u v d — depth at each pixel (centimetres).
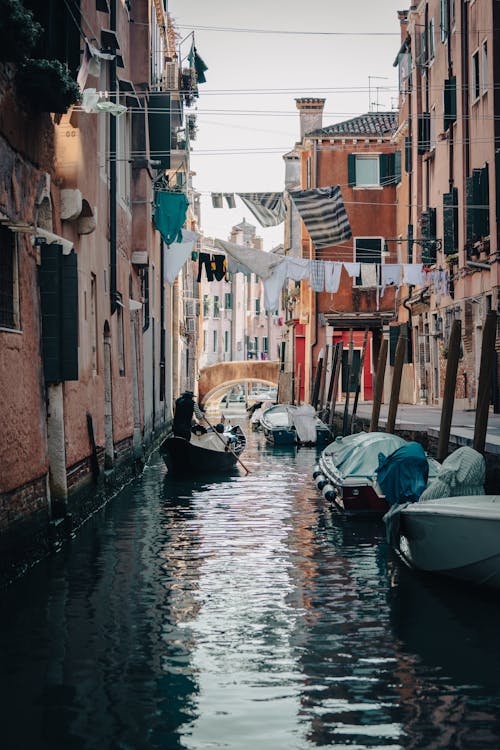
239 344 8400
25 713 682
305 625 916
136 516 1609
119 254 2056
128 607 977
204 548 1313
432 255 3186
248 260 2806
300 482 2186
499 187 2353
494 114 2431
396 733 651
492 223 2412
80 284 1481
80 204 1344
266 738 643
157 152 2439
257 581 1109
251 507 1736
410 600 1021
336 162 4106
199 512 1666
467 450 1245
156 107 2442
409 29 3647
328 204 2753
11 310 1094
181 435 2362
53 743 631
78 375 1336
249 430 4659
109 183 1909
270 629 902
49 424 1288
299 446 3447
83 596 1020
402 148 3912
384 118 4256
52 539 1238
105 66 1850
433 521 1102
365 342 3094
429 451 2100
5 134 1042
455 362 1775
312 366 4334
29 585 1065
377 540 1390
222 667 785
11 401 1053
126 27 2234
